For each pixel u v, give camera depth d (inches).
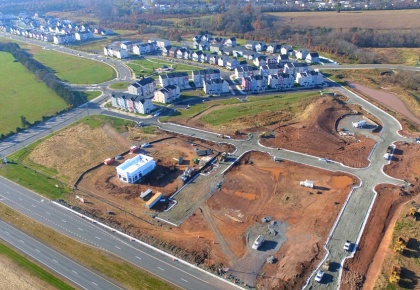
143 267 2871.6
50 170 4281.5
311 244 3036.4
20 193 3880.4
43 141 4968.0
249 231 3208.7
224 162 4266.7
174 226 3307.1
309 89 6476.4
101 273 2837.1
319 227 3218.5
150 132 5078.7
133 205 3614.7
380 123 5073.8
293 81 6614.2
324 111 5334.6
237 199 3636.8
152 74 7578.7
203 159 4318.4
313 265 2829.7
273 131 4953.3
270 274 2763.3
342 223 3248.0
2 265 2952.8
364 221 3260.3
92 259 2972.4
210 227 3277.6
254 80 6471.5
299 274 2741.1
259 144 4638.3
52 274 2847.0
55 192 3865.7
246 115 5457.7
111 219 3422.7
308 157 4303.6
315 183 3826.3
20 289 2719.0
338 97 6008.9
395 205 3444.9
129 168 4013.3
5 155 4665.4
